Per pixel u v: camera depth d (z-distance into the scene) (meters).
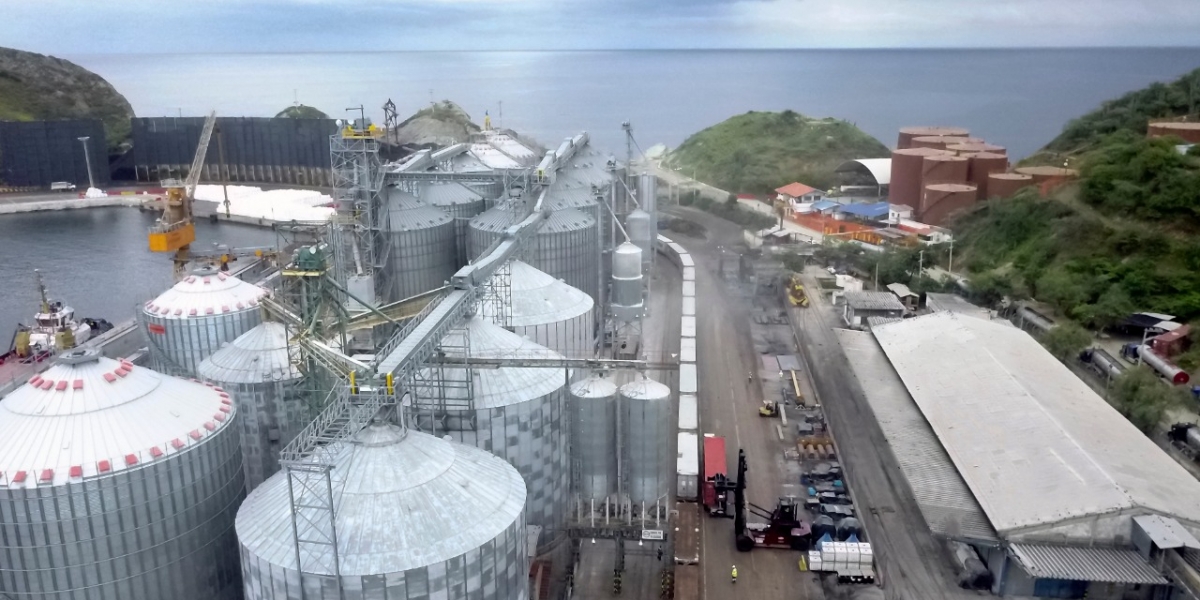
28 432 60.66
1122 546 85.00
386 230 134.75
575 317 108.00
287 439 82.81
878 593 86.69
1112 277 158.00
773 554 93.38
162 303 98.25
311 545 53.75
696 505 99.69
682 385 123.81
